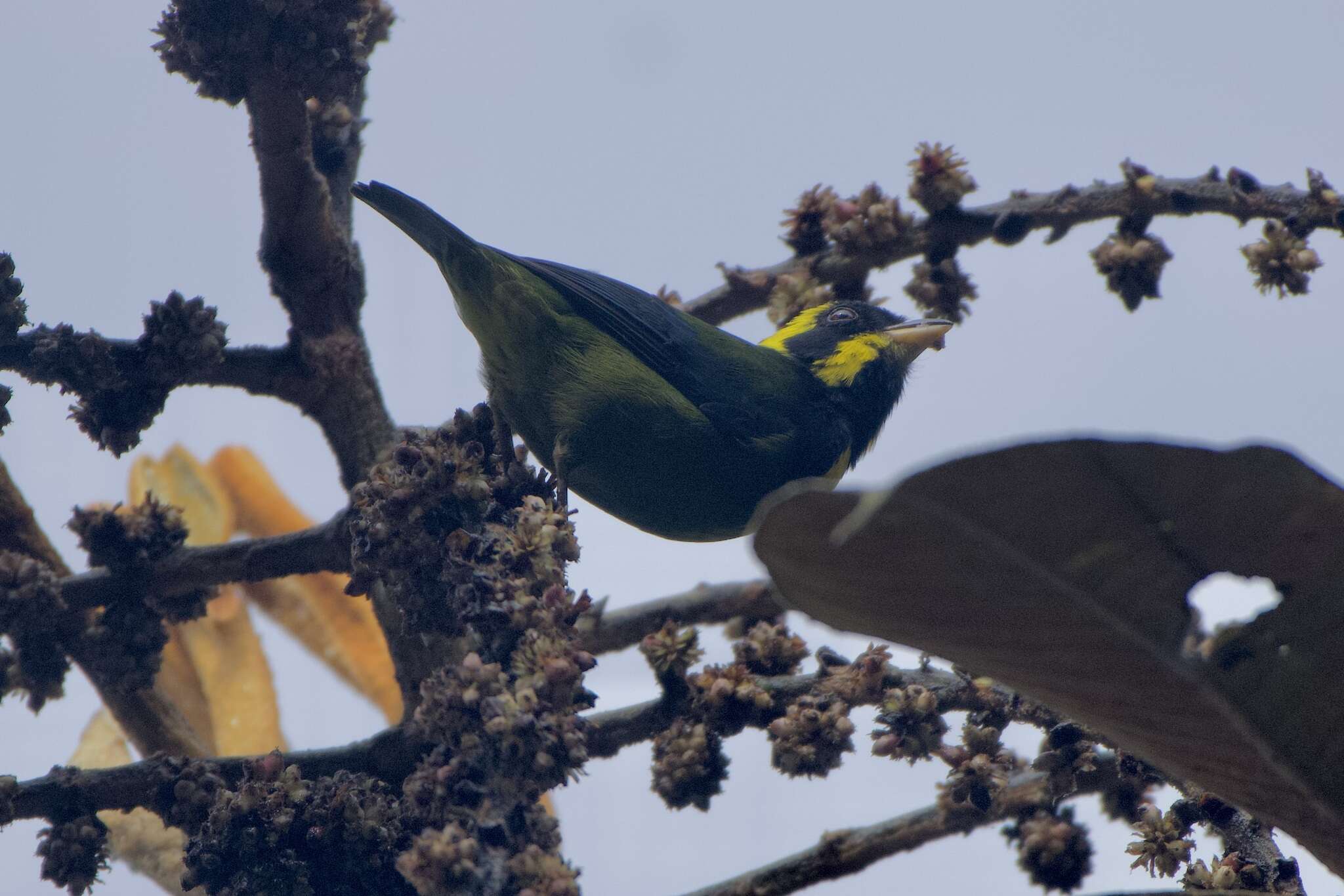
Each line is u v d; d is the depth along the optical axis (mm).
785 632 8422
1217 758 4594
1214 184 8820
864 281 10047
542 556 7730
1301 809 4605
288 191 8766
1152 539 3850
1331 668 4273
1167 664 4238
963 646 4305
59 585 8438
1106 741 6996
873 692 7688
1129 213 8953
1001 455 3582
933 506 3730
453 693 7082
